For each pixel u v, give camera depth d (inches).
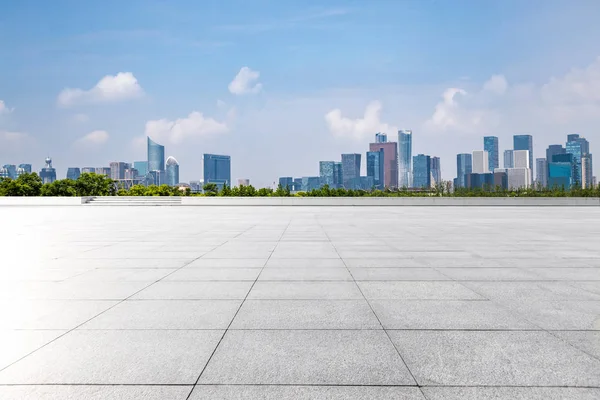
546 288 288.8
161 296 268.8
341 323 215.6
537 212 1192.2
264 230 683.4
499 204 1573.6
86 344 188.2
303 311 235.9
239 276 328.2
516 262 387.2
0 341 192.1
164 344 188.1
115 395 143.8
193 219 940.6
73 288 290.8
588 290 283.1
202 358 173.2
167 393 145.1
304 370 162.2
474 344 187.6
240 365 166.6
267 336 197.6
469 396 142.9
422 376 157.2
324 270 350.6
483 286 294.4
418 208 1430.9
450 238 569.3
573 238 569.0
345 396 143.0
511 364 167.3
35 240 560.1
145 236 603.5
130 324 214.8
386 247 484.1
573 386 149.6
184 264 379.9
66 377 157.0
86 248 484.7
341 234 620.1
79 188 2696.9
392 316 226.7
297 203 1590.8
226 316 227.5
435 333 201.3
